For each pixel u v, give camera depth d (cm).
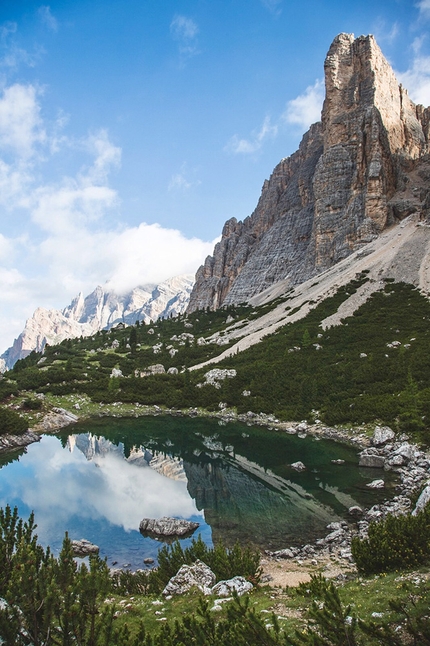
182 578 1616
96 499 3198
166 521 2611
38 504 3097
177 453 4594
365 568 1625
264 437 5038
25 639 919
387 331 7562
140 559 2231
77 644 932
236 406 6619
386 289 9506
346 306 9375
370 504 2798
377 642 1012
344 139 14575
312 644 912
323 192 14225
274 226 19125
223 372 7725
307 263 14775
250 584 1589
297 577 1811
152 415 6719
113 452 4716
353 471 3562
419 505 2072
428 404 4375
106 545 2411
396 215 12688
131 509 2970
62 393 7738
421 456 3584
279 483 3397
